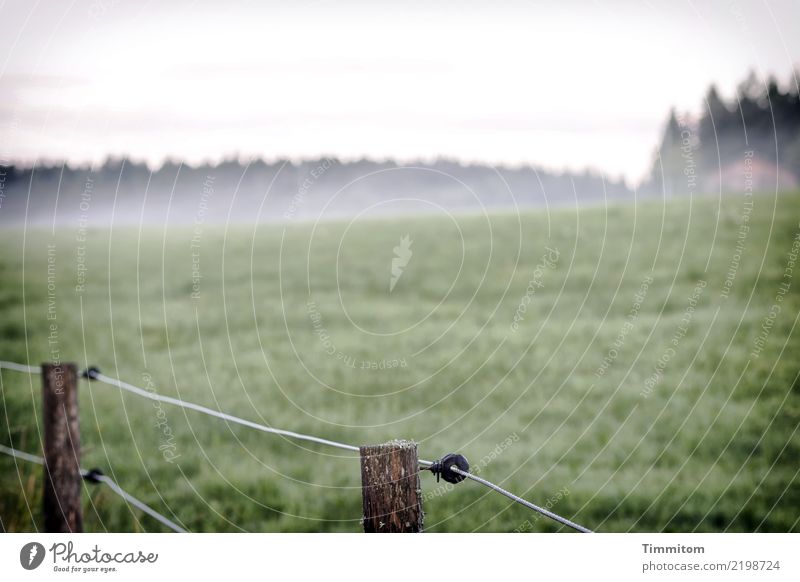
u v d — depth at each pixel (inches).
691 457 366.6
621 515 313.7
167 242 1007.6
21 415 392.5
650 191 1073.5
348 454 394.0
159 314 732.0
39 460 284.7
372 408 473.4
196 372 542.0
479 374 535.8
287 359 581.6
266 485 347.6
